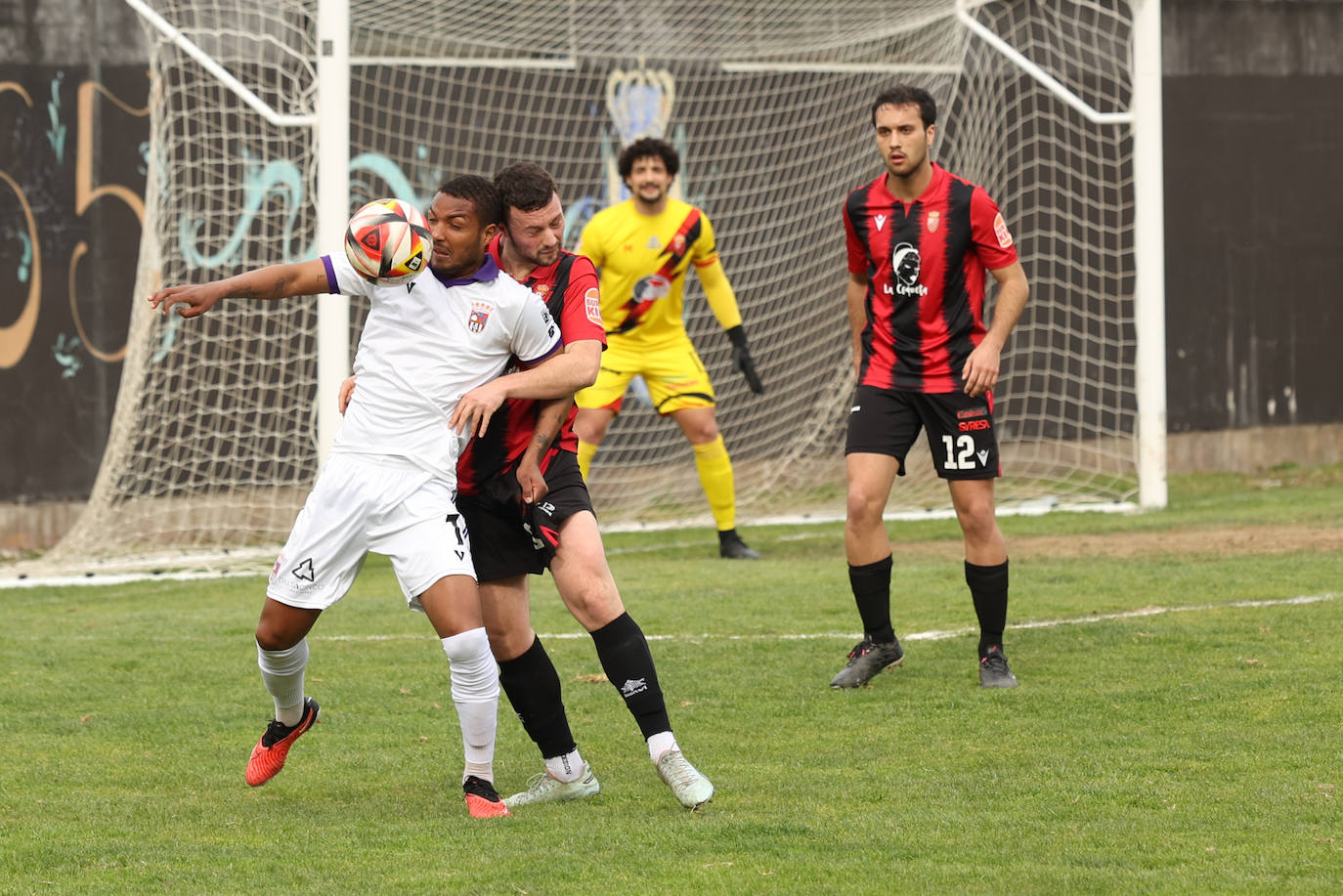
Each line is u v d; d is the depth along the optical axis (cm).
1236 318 4962
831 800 1427
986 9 4569
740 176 4694
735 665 2119
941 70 4559
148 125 4312
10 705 1972
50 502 4312
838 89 4725
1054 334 4778
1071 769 1500
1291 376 5022
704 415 3369
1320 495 4181
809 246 4750
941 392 1922
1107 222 4759
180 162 4206
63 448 4312
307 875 1221
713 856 1250
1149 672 1939
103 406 4331
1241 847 1226
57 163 4284
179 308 1372
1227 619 2270
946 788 1452
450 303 1389
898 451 1967
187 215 4225
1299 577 2662
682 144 4662
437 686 2064
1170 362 4909
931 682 1959
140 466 4091
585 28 4509
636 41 4550
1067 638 2183
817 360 4756
